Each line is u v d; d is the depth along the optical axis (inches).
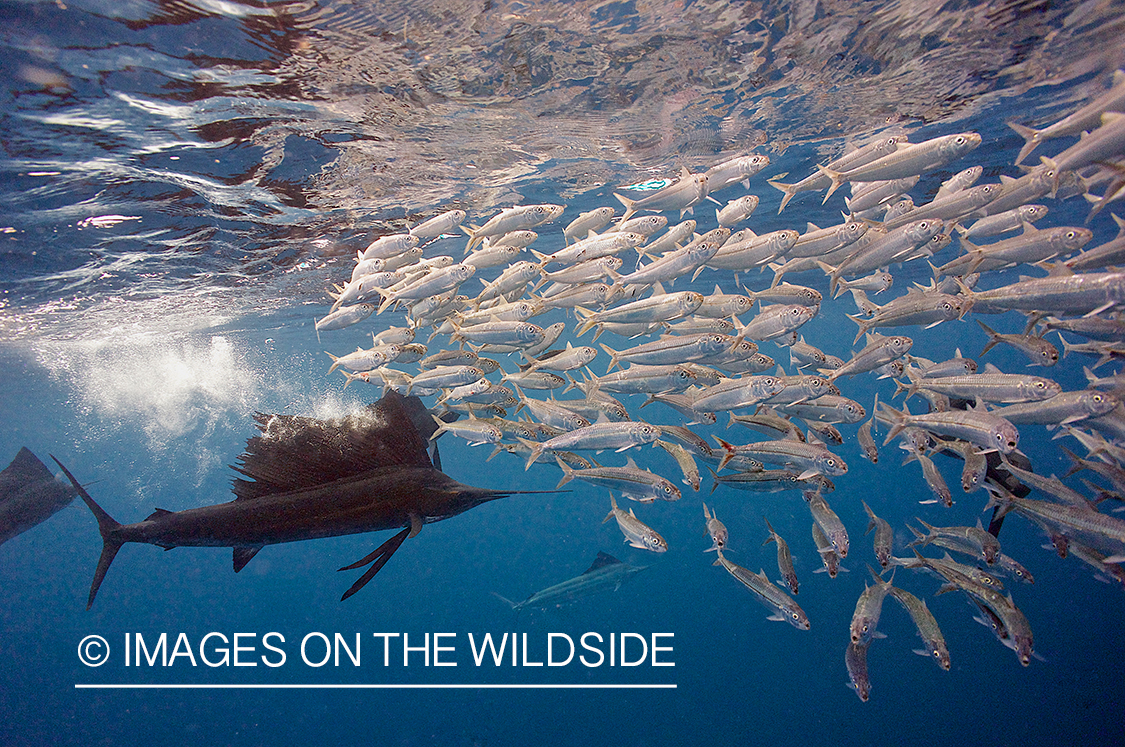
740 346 231.8
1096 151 172.7
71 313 588.4
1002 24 240.7
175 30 188.4
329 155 306.5
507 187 395.2
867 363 217.8
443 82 248.2
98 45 188.7
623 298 294.8
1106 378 224.1
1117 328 215.6
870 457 223.0
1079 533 197.2
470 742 909.2
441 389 289.4
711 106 299.4
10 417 1669.5
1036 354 218.1
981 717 738.2
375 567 141.6
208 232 400.8
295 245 462.9
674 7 214.8
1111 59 273.1
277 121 260.8
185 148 269.6
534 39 225.5
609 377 243.3
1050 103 319.3
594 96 277.4
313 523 144.9
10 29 174.2
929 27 240.8
